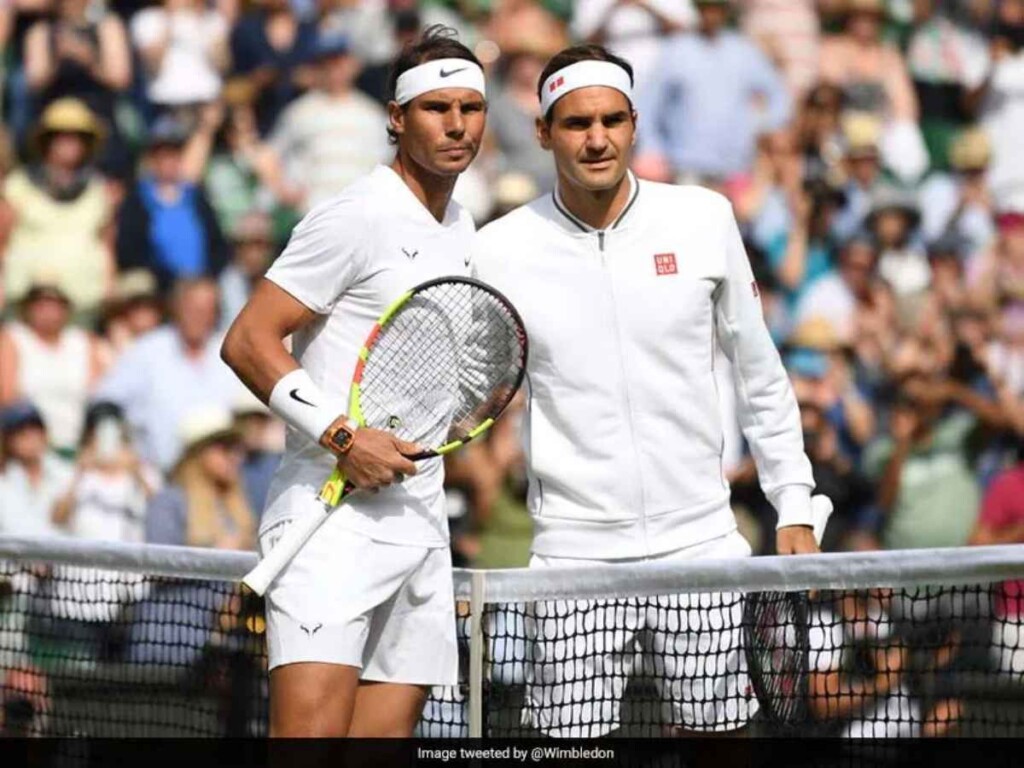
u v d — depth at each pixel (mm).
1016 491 37062
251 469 35344
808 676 21234
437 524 18406
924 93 45125
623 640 19797
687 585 18797
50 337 37219
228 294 38906
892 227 42312
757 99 42750
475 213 39656
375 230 17844
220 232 39594
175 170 39656
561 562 19516
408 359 18234
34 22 40969
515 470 33312
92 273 38500
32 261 38250
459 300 18406
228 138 40469
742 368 19859
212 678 24594
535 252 19281
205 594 26156
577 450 19328
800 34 44469
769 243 41469
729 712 19719
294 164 40719
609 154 18750
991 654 29141
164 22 41250
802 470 19750
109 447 35938
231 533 34844
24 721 26641
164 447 36344
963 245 43250
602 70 18859
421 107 17891
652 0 42812
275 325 17719
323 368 18062
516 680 20797
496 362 18844
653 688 20656
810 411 37094
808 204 42188
